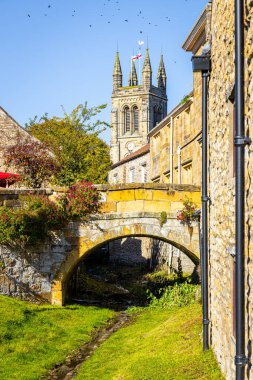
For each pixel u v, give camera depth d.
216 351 8.85
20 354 12.33
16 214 17.08
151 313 17.06
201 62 9.52
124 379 9.57
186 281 20.03
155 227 17.83
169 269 28.06
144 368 9.70
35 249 17.58
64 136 30.11
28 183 24.11
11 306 15.50
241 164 5.93
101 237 17.75
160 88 85.75
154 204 17.89
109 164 32.41
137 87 82.88
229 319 7.54
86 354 12.92
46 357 12.48
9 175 23.42
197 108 20.41
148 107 82.38
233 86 7.04
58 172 25.42
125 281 28.17
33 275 17.55
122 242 39.94
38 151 24.94
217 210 8.81
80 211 17.55
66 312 17.00
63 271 17.66
